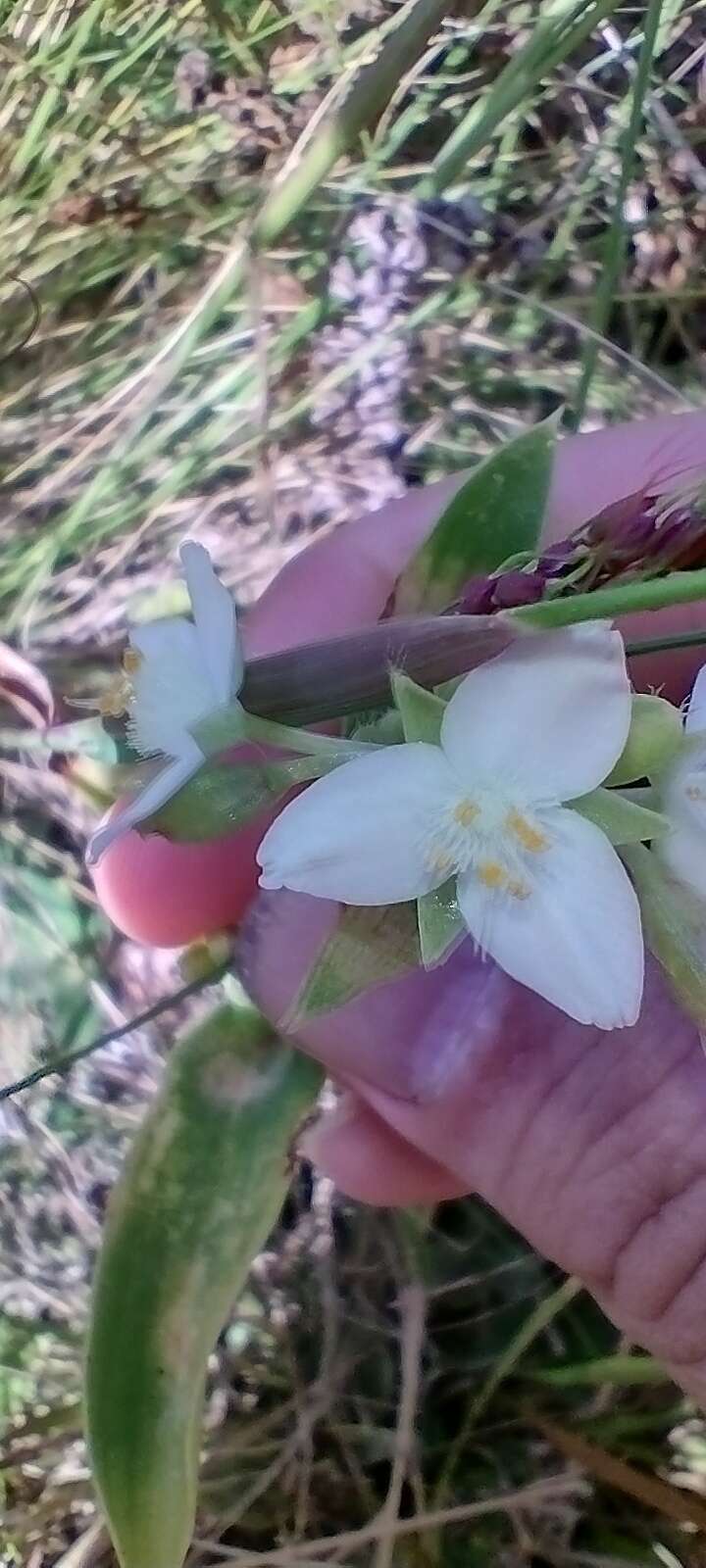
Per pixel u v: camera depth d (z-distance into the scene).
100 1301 0.09
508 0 0.16
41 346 0.16
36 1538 0.14
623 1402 0.14
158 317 0.16
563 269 0.17
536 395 0.17
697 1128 0.08
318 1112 0.15
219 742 0.06
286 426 0.16
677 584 0.05
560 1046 0.09
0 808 0.15
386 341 0.16
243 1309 0.14
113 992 0.15
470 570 0.08
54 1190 0.15
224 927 0.11
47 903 0.15
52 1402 0.14
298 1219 0.15
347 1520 0.14
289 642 0.11
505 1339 0.14
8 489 0.16
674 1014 0.08
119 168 0.16
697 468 0.10
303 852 0.06
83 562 0.16
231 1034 0.10
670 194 0.16
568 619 0.05
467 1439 0.14
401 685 0.06
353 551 0.11
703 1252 0.09
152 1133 0.09
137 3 0.16
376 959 0.06
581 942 0.06
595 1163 0.09
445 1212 0.15
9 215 0.16
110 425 0.16
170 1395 0.09
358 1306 0.14
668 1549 0.14
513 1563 0.14
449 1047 0.09
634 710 0.06
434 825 0.06
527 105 0.16
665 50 0.17
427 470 0.16
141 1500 0.09
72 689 0.15
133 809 0.06
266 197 0.15
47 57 0.16
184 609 0.16
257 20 0.16
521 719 0.06
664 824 0.06
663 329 0.17
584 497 0.11
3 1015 0.15
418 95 0.16
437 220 0.16
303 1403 0.14
